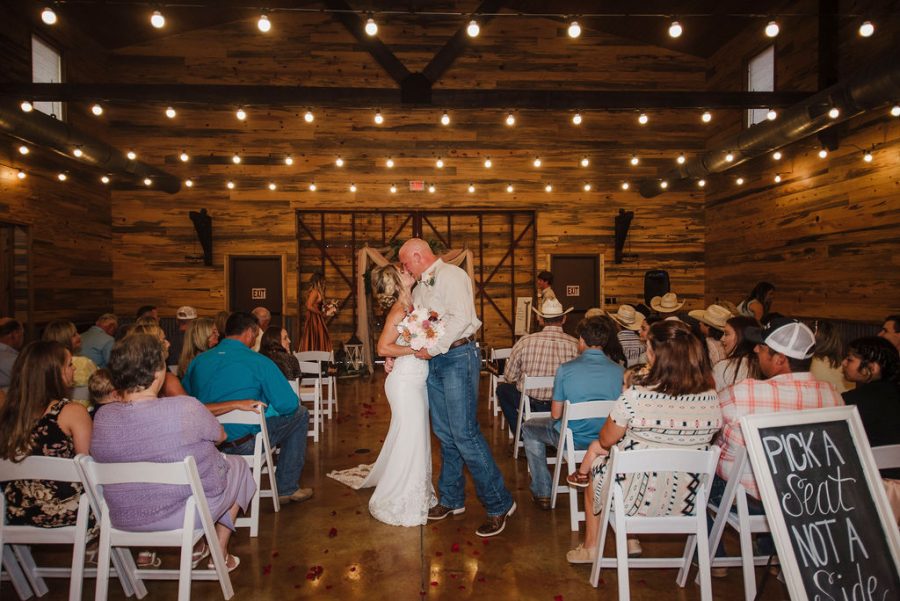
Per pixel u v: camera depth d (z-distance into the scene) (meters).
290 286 9.77
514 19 9.91
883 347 2.80
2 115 5.77
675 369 2.42
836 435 2.02
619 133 10.12
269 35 9.67
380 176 9.88
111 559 2.66
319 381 5.46
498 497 3.28
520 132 10.01
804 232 7.44
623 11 8.84
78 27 8.49
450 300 3.20
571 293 10.17
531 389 4.44
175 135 9.62
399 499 3.42
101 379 2.57
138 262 9.57
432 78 7.81
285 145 9.77
